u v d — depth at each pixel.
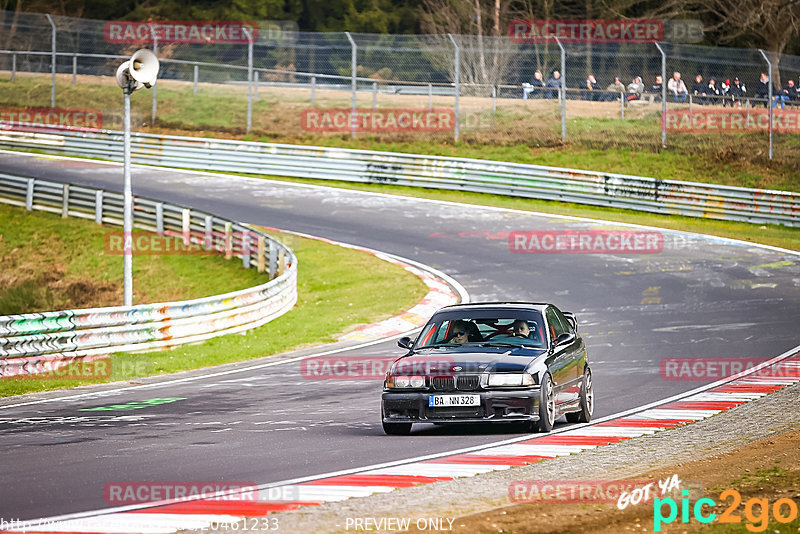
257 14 152.25
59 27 136.00
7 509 18.34
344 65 147.00
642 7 149.62
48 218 78.75
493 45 123.50
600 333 46.62
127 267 46.25
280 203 83.56
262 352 45.69
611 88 116.69
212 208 80.94
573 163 97.62
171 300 64.44
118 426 28.30
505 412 24.98
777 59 122.25
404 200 85.44
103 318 44.38
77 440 26.05
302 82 140.25
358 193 88.06
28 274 70.88
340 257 67.31
